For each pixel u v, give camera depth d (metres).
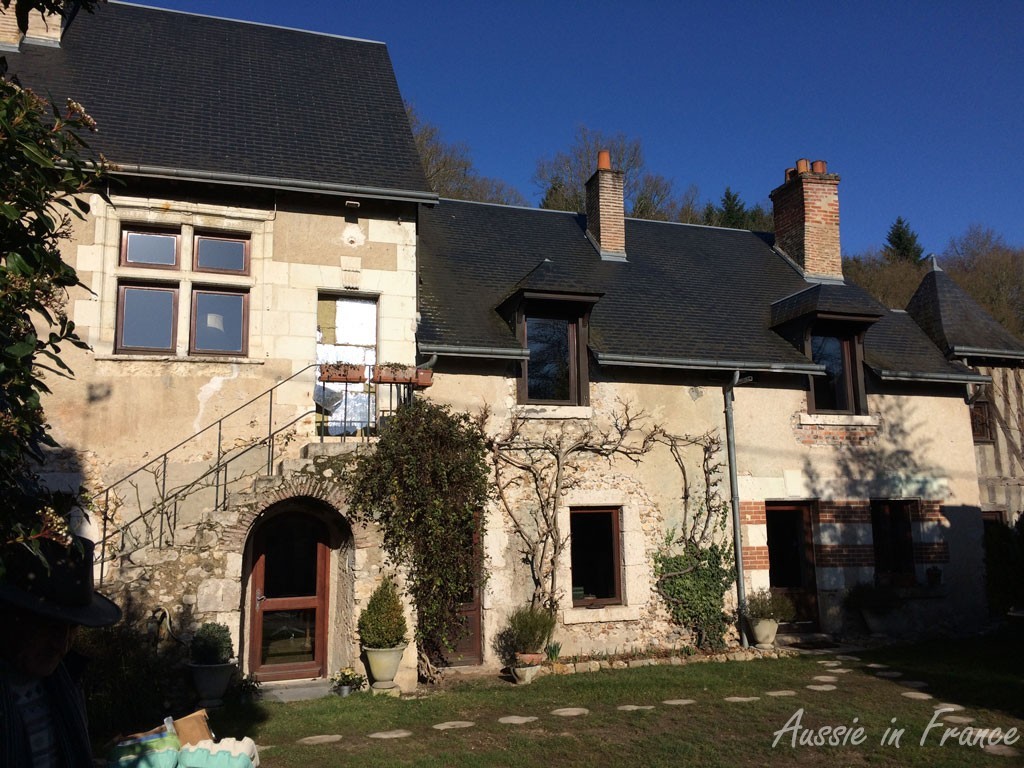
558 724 7.54
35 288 3.03
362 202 10.58
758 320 13.76
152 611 8.14
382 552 9.23
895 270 36.59
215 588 8.41
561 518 11.33
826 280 15.30
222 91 11.62
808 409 13.02
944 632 13.08
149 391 9.56
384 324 10.55
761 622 11.59
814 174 15.61
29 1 3.87
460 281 12.64
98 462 9.25
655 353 11.94
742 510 12.32
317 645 9.66
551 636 10.88
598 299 11.64
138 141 10.00
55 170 3.40
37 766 2.64
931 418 13.85
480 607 10.86
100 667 7.48
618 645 11.27
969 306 15.37
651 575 11.65
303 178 10.21
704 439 12.29
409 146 11.66
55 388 9.20
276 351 10.05
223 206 10.08
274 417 9.93
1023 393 15.25
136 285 9.86
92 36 11.81
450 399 11.08
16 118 3.17
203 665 7.90
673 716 7.81
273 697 8.59
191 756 3.11
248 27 13.23
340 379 9.52
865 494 13.09
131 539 9.17
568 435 11.58
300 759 6.38
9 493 2.95
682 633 11.64
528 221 15.28
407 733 7.22
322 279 10.35
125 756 2.97
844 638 12.52
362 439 9.99
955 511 13.62
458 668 10.48
